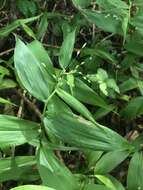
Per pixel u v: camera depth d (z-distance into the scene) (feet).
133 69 2.79
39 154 1.96
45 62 2.25
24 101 2.77
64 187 1.90
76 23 3.07
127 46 2.79
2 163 2.07
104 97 2.63
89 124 1.99
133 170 2.28
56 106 2.07
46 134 2.05
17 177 2.06
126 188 2.46
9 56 3.09
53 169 1.93
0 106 2.83
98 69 2.56
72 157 2.67
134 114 2.60
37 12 3.15
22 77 2.02
